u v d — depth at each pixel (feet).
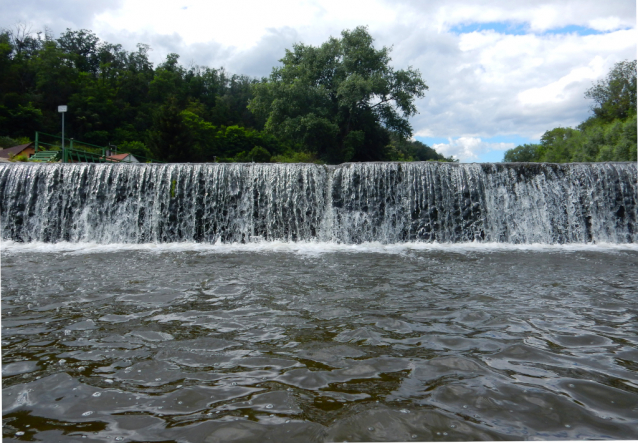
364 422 6.97
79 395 8.03
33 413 7.34
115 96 233.35
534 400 7.73
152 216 39.52
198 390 8.23
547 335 11.53
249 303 15.31
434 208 39.60
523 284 18.88
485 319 13.12
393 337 11.41
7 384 8.50
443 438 6.50
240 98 317.83
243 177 39.93
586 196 39.14
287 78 118.62
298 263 25.52
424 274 21.61
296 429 6.79
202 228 39.70
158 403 7.71
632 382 8.50
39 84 196.85
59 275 21.16
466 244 36.81
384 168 39.96
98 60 281.33
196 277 20.63
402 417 7.11
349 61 115.14
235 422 7.02
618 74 144.15
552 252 31.32
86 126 195.83
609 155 102.94
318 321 13.00
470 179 39.55
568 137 165.27
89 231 39.37
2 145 141.38
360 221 39.91
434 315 13.62
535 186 39.58
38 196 39.42
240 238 39.63
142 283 19.07
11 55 214.48
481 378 8.71
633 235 38.45
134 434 6.67
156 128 126.21
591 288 17.95
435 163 39.91
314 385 8.43
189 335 11.67
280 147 218.18
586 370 9.11
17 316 13.53
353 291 17.34
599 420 7.03
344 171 40.27
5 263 25.44
